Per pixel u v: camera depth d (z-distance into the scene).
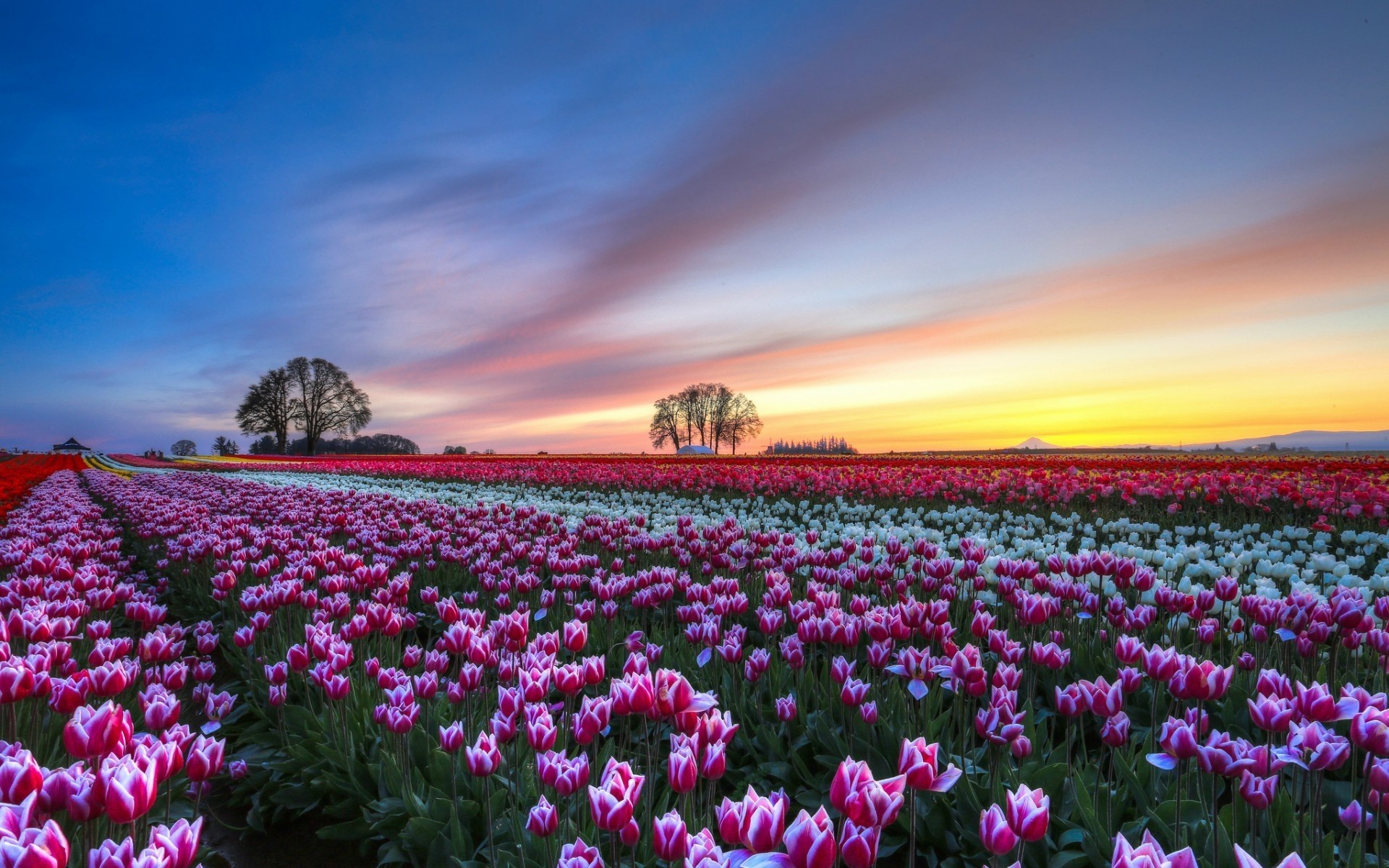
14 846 1.93
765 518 14.12
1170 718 2.84
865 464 27.58
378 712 4.20
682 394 89.44
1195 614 5.14
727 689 5.05
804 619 5.14
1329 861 2.78
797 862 1.88
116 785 2.41
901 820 3.52
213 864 4.07
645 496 18.72
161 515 13.41
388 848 3.78
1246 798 2.63
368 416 96.44
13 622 5.07
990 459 32.03
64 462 51.41
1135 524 11.41
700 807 3.96
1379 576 6.46
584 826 3.50
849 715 4.21
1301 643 4.55
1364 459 24.64
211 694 5.21
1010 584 5.74
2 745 3.07
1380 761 2.63
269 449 91.31
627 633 6.50
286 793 4.45
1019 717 3.57
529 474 25.66
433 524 12.42
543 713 3.27
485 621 7.16
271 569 8.13
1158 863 1.86
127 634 8.16
